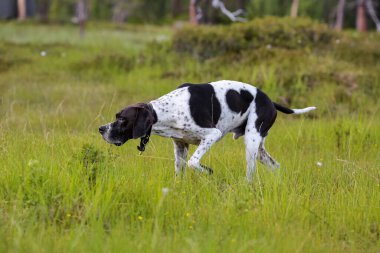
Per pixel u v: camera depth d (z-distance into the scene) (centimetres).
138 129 852
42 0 6366
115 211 778
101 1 6956
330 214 825
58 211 747
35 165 822
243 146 1202
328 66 2017
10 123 1338
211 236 670
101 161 880
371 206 838
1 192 823
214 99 910
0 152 980
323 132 1323
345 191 912
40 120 1372
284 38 2344
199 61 2270
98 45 2953
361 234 788
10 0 5241
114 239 660
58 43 3062
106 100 1719
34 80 2061
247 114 960
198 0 3597
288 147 1246
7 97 1702
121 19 6550
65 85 1950
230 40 2289
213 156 1060
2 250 629
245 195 821
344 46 2342
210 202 818
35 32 3712
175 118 883
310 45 2327
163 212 770
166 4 7088
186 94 894
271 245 674
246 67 2039
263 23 2402
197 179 909
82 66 2316
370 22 6138
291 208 812
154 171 924
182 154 949
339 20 5044
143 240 669
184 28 2417
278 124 1432
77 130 1334
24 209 755
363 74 1955
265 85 1834
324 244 732
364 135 1284
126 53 2555
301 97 1752
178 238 689
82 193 793
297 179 972
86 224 749
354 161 1108
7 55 2512
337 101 1750
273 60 2073
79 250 635
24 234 679
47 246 641
